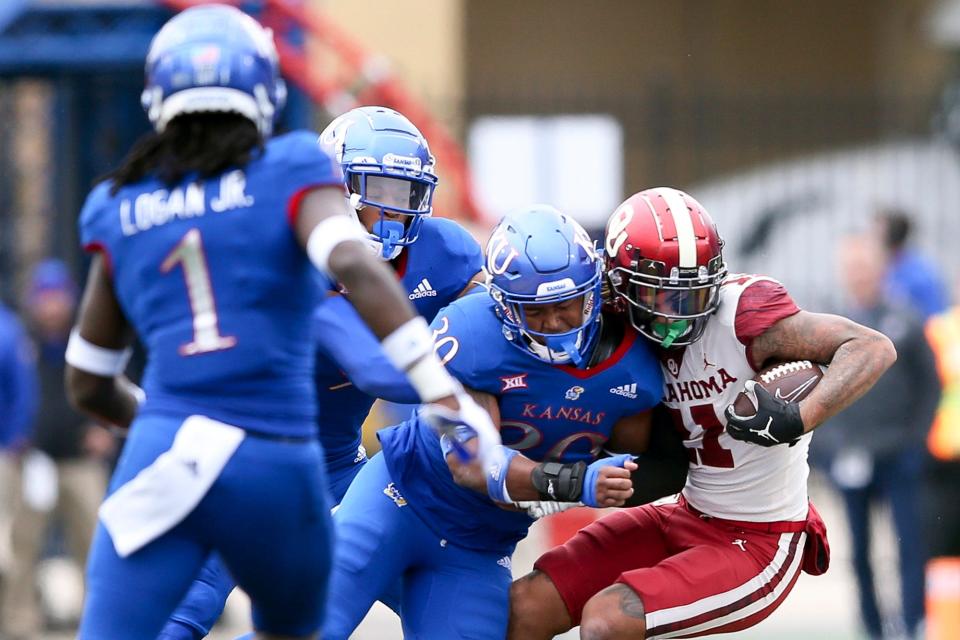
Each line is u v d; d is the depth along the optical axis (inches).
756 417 627.2
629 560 698.2
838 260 2169.0
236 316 514.0
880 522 1718.8
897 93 2491.4
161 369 521.0
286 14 1528.1
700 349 659.4
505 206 2154.3
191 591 710.5
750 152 2362.2
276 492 518.3
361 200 682.8
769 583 682.8
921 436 1243.8
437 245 716.0
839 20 2787.9
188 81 524.4
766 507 684.1
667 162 2348.7
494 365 642.8
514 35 2704.2
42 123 1626.5
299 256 518.9
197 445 510.6
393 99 1625.2
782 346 652.1
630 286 640.4
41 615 1347.2
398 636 1347.2
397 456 691.4
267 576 531.8
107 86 1556.3
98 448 1338.6
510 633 689.6
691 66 2731.3
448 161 1684.3
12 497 1311.5
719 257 644.1
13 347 1296.8
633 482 669.9
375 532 687.1
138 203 523.8
